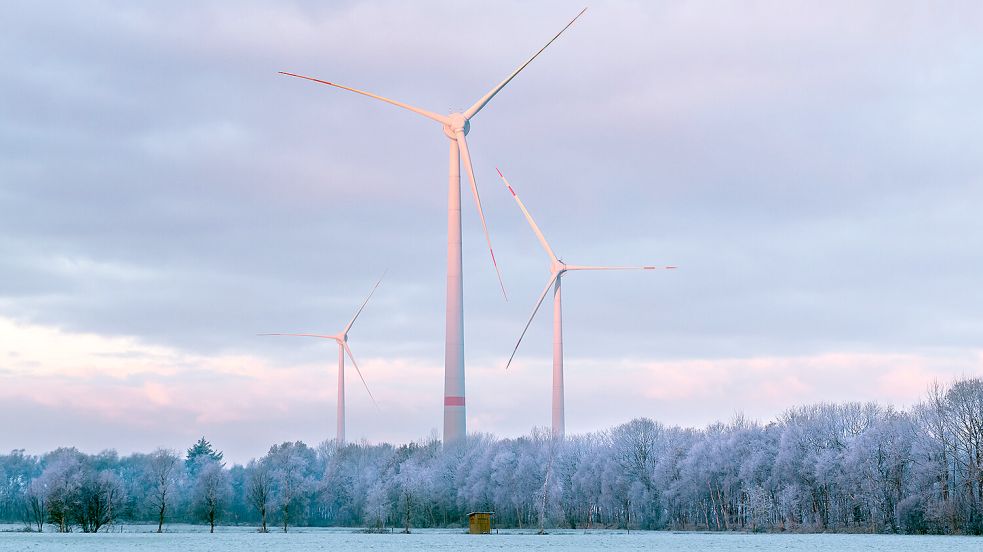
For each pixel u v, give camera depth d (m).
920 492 159.75
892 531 162.25
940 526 154.88
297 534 190.62
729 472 192.00
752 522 184.00
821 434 183.62
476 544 145.62
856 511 177.50
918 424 168.38
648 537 165.25
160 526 199.88
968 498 154.62
